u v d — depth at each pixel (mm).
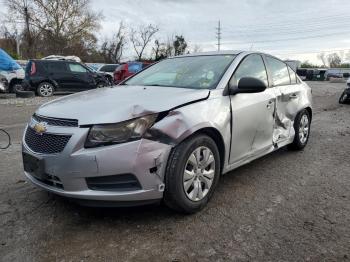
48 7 53344
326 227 3326
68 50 55344
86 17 56062
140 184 3129
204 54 4848
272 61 5223
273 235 3180
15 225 3342
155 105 3293
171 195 3289
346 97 13914
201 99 3631
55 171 3170
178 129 3260
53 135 3230
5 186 4297
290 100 5320
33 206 3740
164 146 3199
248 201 3885
